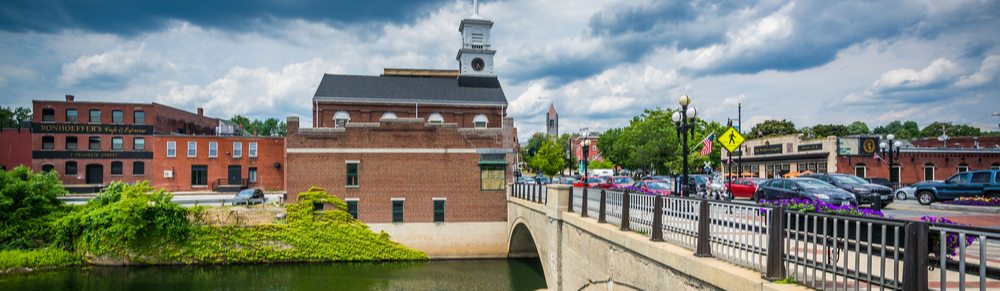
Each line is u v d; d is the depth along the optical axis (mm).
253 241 31578
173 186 49312
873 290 6598
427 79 47344
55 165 48438
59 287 26578
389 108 43875
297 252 31859
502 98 46250
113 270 29891
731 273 7711
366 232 32562
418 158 33406
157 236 30969
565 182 49812
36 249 30750
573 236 16312
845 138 40094
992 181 20812
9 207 30875
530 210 24422
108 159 49250
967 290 6770
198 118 62250
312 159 32469
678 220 10117
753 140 52531
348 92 43750
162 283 27672
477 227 33688
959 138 61812
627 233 11875
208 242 31203
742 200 26734
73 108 49125
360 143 32938
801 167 44156
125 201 30734
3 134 48688
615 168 77875
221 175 50188
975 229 4945
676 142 55031
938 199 22625
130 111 49938
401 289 27156
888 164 40188
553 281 18156
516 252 33562
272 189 50906
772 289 6863
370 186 32906
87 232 30719
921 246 5371
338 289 27047
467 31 49469
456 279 28750
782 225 7293
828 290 6672
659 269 10125
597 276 13797
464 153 33812
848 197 17641
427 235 33219
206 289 26719
